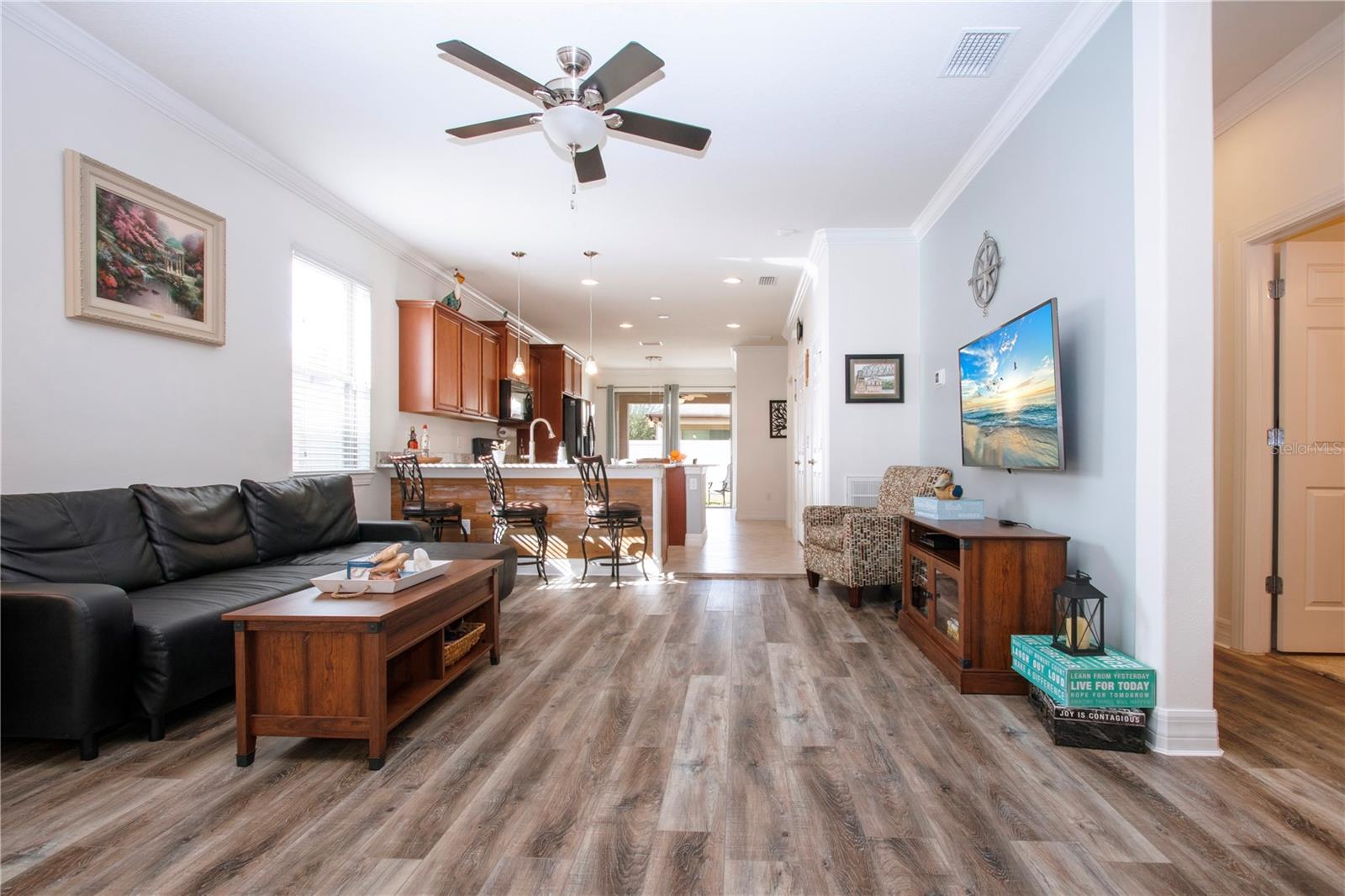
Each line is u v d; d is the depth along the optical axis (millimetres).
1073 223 2588
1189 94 2010
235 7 2354
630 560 5023
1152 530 2057
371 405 4691
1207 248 2004
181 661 2109
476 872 1421
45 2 2320
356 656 1925
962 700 2436
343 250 4355
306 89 2912
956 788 1780
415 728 2189
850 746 2041
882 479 4766
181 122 3021
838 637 3279
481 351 6062
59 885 1364
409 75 2799
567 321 7922
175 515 2744
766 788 1785
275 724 1938
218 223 3219
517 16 2406
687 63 2699
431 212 4387
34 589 1966
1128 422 2219
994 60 2691
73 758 1963
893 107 3059
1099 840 1536
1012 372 2838
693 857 1474
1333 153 2533
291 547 3371
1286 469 2939
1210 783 1809
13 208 2334
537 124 2287
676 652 3031
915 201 4230
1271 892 1351
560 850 1503
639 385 11688
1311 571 2941
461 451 6312
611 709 2348
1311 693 2475
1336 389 2920
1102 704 2031
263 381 3605
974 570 2510
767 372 9523
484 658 2949
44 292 2439
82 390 2600
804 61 2686
